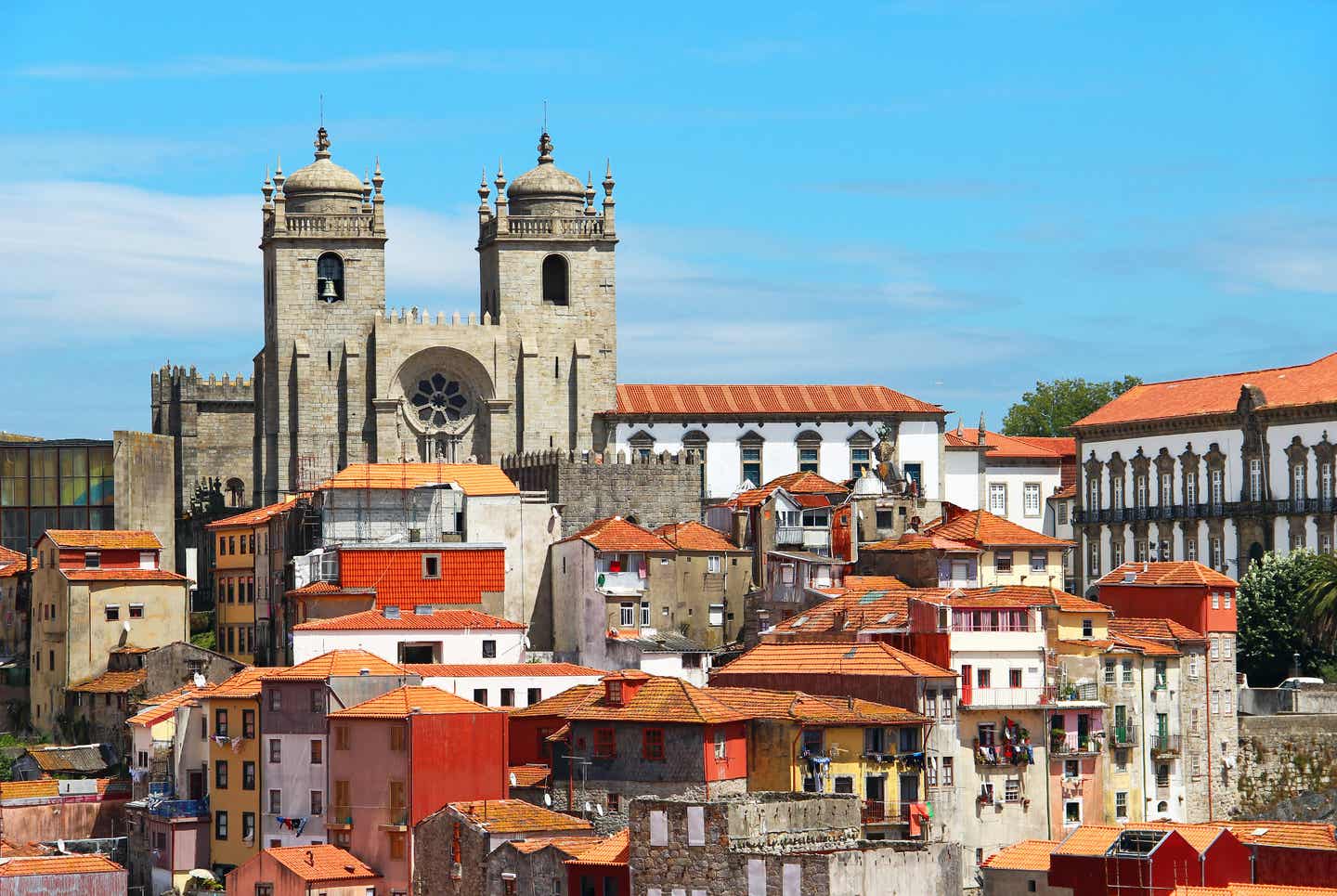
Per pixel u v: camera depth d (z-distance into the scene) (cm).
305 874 19238
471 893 18662
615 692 19850
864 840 17200
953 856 16912
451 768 19662
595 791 19612
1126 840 18312
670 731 19300
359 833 19838
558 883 17750
